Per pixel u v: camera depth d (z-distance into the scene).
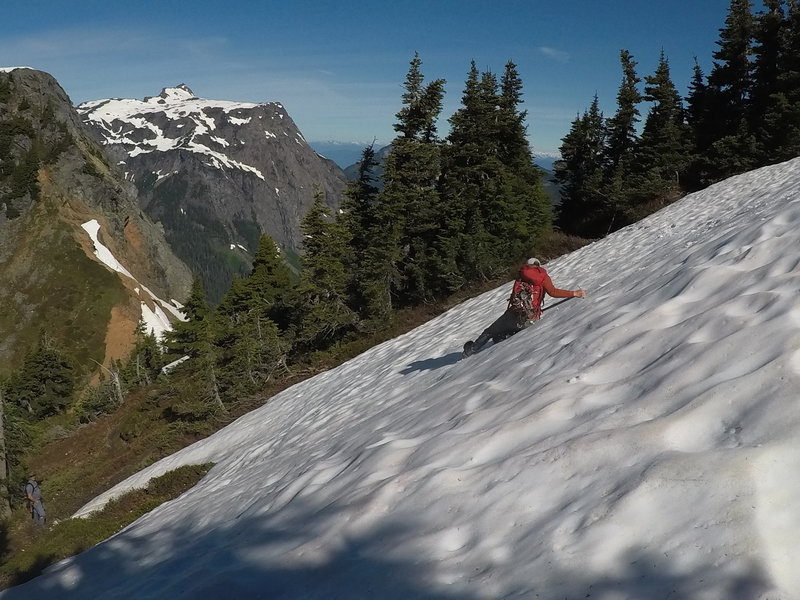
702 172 38.22
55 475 27.78
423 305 28.20
